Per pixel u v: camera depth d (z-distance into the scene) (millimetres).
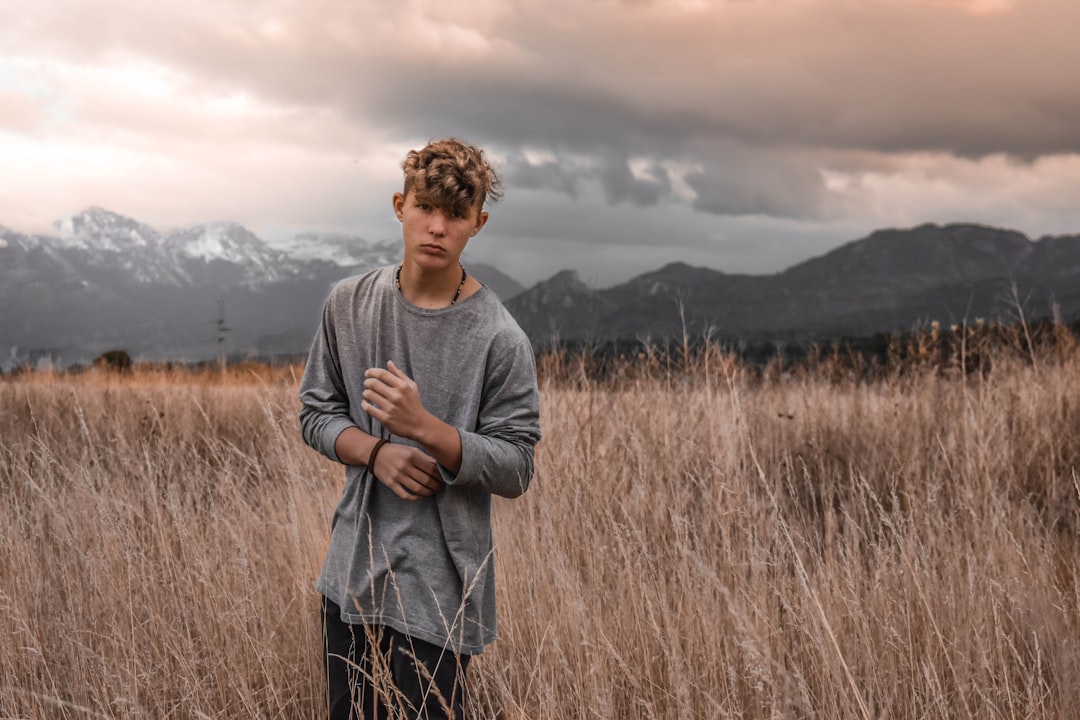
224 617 2803
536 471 3900
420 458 1874
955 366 6484
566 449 4137
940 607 2787
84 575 3109
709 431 4496
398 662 1977
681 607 2811
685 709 2273
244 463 4805
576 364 5398
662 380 5340
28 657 2713
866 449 5277
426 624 1932
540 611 2842
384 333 2010
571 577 2922
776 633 2662
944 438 4875
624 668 2494
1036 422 5230
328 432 2016
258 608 2951
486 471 1859
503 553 3246
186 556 3137
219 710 2561
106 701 2459
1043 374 6195
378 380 1806
